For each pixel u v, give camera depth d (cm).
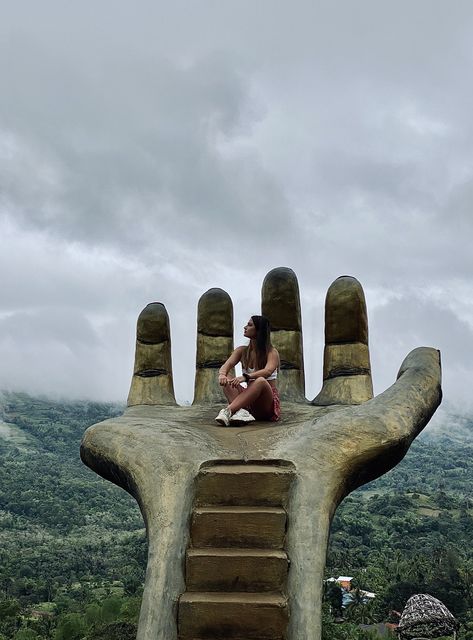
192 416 855
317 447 640
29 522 14038
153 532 567
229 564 534
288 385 998
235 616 505
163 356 1016
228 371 826
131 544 11200
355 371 918
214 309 1059
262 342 819
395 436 653
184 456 635
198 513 565
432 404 752
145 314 1030
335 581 5088
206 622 505
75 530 13400
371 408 696
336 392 913
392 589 5066
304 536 555
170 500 588
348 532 9694
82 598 7612
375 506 12000
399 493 13275
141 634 499
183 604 509
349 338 929
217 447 667
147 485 614
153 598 518
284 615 504
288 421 796
